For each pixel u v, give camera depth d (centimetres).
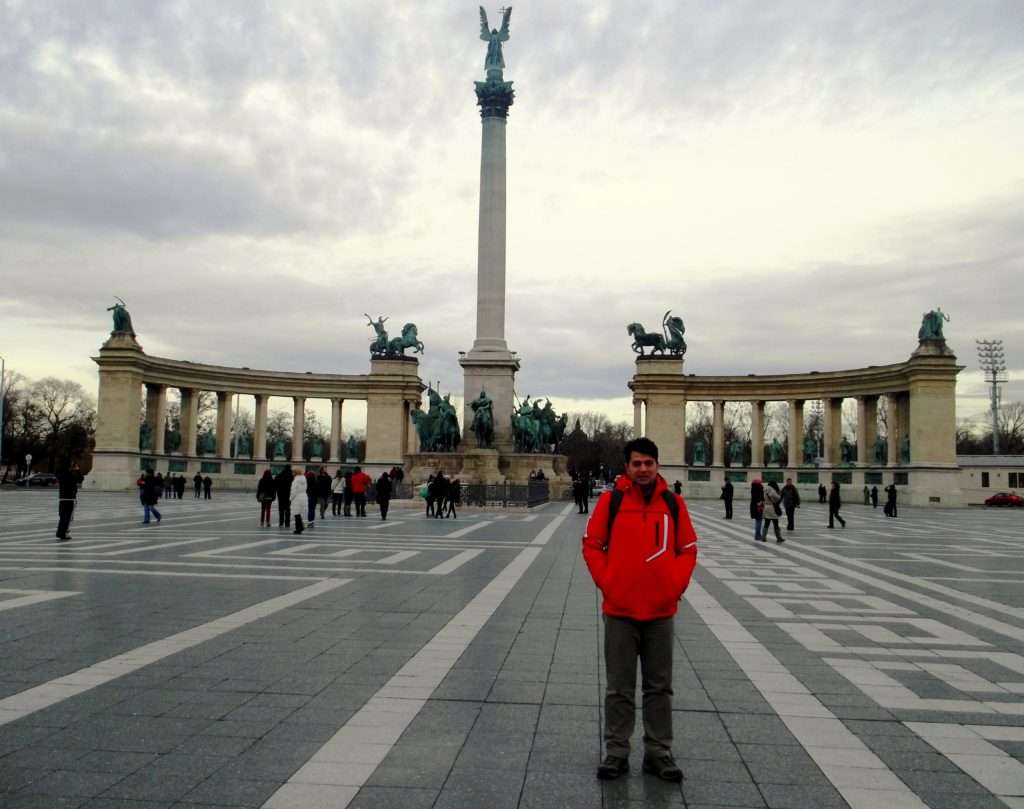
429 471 6794
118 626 1411
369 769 774
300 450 11069
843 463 9994
